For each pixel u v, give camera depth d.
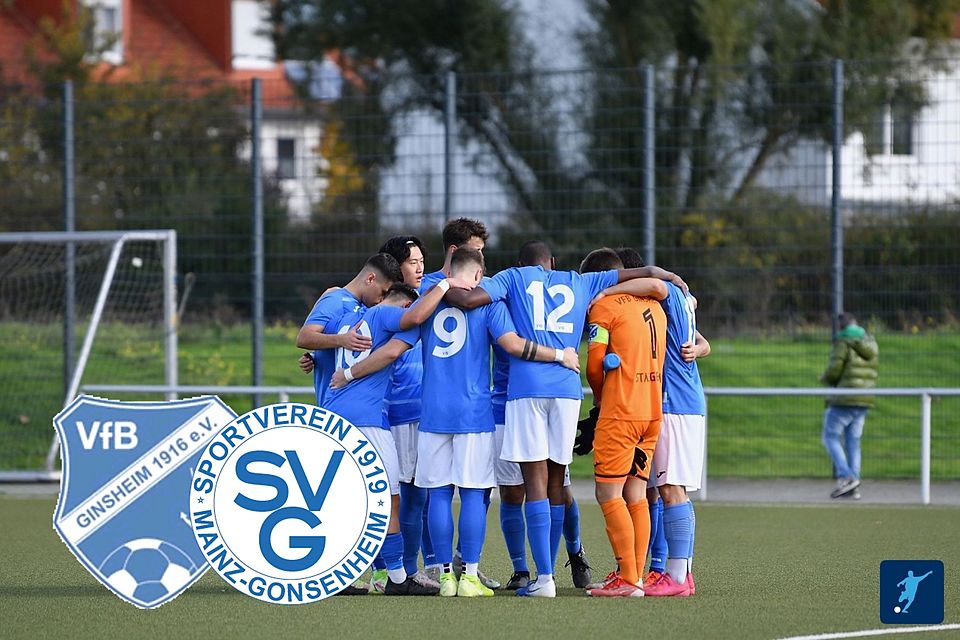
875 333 53.88
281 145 58.22
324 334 29.69
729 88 57.53
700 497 48.59
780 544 37.22
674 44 83.94
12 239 54.78
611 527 28.81
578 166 56.72
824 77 58.44
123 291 62.97
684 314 29.58
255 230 57.25
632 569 28.78
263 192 57.44
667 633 24.44
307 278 57.44
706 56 83.00
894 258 53.66
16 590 29.80
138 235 54.69
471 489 29.09
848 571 32.34
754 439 57.19
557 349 28.91
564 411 28.84
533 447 28.72
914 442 56.59
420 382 30.92
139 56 127.12
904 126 54.47
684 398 29.42
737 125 57.28
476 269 29.47
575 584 30.66
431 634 24.42
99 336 62.75
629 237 55.91
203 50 132.88
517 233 56.59
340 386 29.41
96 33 117.31
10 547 36.78
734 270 54.91
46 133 61.94
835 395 48.81
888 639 23.86
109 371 62.22
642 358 28.75
